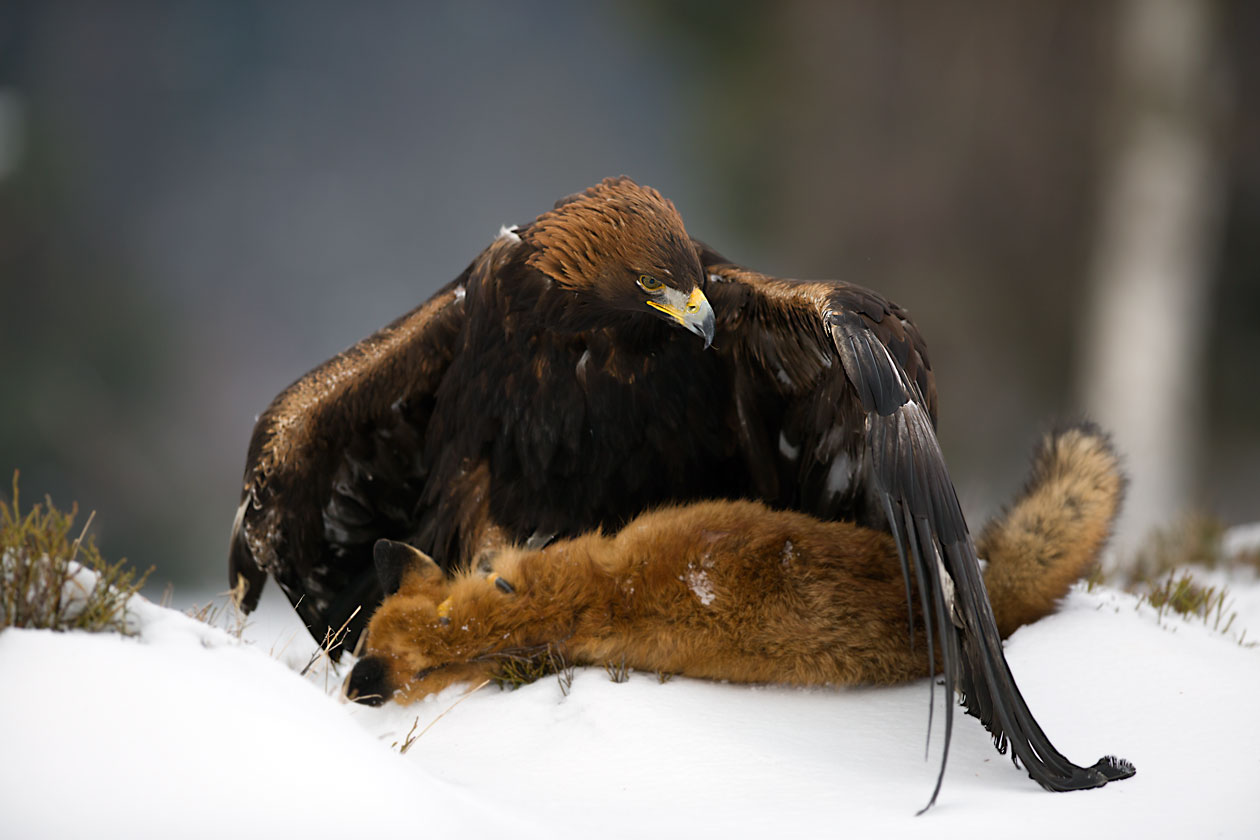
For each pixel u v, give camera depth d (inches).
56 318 2191.2
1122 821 231.0
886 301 303.0
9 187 2284.7
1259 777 248.5
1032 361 1526.8
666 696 298.2
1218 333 1556.3
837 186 1590.8
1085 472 328.2
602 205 340.8
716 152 1657.2
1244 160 1465.3
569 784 260.1
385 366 393.4
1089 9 1445.6
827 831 229.0
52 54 2632.9
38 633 219.1
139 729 203.2
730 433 370.0
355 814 197.8
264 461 401.4
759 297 331.9
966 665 266.2
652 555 312.8
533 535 375.9
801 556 306.0
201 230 2625.5
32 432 1877.5
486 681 323.3
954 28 1526.8
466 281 385.4
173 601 609.3
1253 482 1544.0
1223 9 1402.6
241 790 197.8
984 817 234.1
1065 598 340.5
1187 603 389.4
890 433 271.4
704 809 243.6
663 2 1708.9
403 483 417.1
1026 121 1493.6
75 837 187.3
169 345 2242.9
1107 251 1446.9
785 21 1636.3
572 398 362.0
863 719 290.0
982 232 1535.4
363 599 420.5
